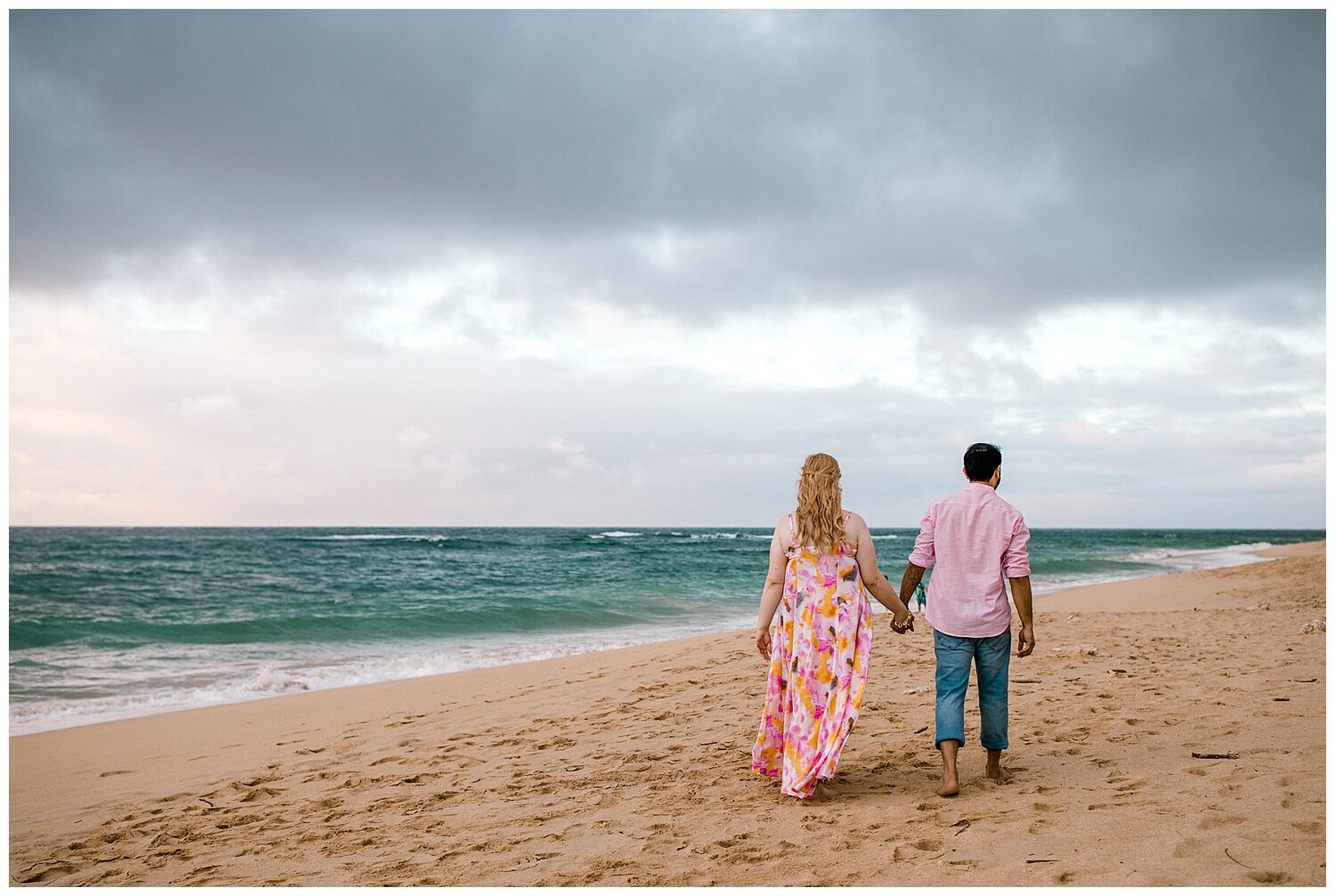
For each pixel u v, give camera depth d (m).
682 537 91.44
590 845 3.56
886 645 9.70
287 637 15.30
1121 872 2.69
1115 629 10.51
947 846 3.12
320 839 4.05
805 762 3.87
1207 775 3.78
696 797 4.18
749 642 11.05
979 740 5.05
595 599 22.06
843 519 3.98
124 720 8.39
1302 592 15.82
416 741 6.39
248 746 6.84
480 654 12.95
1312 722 4.71
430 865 3.49
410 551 51.59
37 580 28.91
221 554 46.69
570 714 6.98
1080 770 4.13
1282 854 2.70
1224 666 7.22
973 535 3.91
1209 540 108.12
